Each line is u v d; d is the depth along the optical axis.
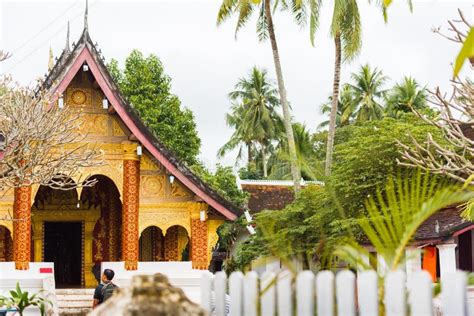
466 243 30.20
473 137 28.73
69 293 30.47
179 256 34.25
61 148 29.12
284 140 59.12
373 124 31.72
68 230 35.72
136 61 48.91
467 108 14.73
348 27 36.22
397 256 6.21
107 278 19.23
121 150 29.91
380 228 6.36
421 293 5.62
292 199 47.06
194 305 4.87
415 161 13.91
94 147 28.39
